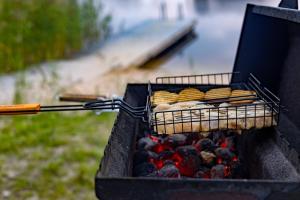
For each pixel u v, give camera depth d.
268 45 1.02
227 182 0.61
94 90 2.92
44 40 3.77
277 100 0.93
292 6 0.92
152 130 0.84
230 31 5.16
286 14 0.77
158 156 0.94
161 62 4.07
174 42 4.63
